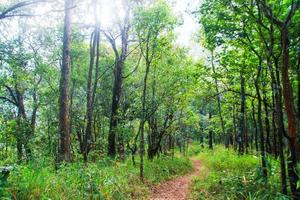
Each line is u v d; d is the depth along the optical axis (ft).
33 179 28.30
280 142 26.81
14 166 28.07
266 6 25.90
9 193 24.22
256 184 35.12
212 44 44.65
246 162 56.49
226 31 39.81
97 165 47.29
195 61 80.69
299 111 31.12
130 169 51.88
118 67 73.15
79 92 101.96
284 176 26.76
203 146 170.71
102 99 106.52
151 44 52.95
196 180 53.21
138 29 51.11
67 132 52.70
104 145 73.61
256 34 37.93
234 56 49.26
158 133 90.02
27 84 89.81
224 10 37.55
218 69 62.49
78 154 73.15
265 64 45.11
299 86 31.53
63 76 53.67
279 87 26.23
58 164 43.52
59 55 88.28
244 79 65.92
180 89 79.77
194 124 126.00
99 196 32.60
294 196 25.58
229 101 82.23
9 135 69.92
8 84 88.12
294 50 33.22
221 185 41.27
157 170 60.34
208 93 88.74
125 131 66.49
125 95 91.50
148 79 77.51
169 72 76.02
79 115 91.09
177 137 148.56
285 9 29.94
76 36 72.02
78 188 32.19
